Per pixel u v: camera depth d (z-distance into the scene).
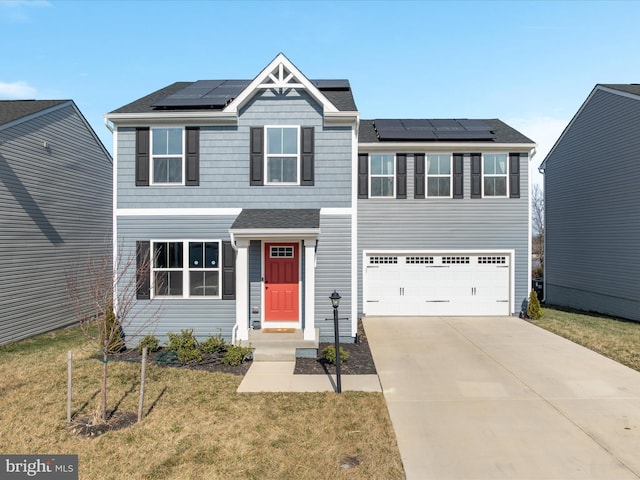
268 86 9.86
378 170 13.92
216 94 10.98
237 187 10.07
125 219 10.04
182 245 10.04
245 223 9.11
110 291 7.21
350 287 10.01
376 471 4.64
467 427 5.68
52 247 12.62
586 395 6.79
